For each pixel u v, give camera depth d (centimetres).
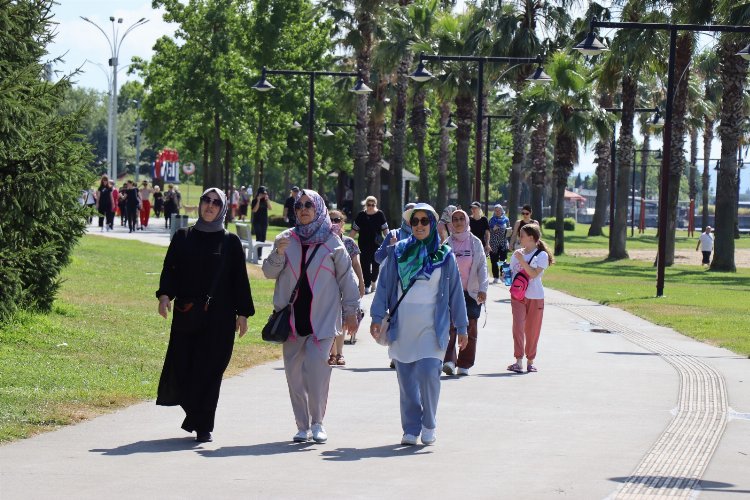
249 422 1380
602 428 1377
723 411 1519
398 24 7575
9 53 1864
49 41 1938
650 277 5178
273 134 8844
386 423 1391
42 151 1789
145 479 1041
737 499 1006
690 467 1148
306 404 1273
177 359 1248
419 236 1280
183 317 1238
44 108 1889
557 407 1534
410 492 1012
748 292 4184
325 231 1266
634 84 6706
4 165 1777
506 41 6994
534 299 1891
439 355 1270
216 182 8319
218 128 8288
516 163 7994
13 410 1352
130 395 1523
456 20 7481
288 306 1255
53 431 1277
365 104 8056
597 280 4741
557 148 7188
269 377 1758
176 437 1266
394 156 7756
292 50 8650
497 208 4144
